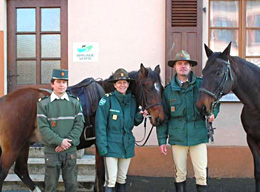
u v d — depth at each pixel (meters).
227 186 4.82
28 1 5.50
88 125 3.74
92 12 5.30
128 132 3.44
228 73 3.32
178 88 3.38
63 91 3.24
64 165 3.29
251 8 5.46
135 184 4.87
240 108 5.25
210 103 3.18
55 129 3.21
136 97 3.55
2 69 5.39
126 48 5.32
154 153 5.21
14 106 3.51
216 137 5.26
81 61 5.32
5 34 5.46
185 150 3.48
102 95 3.78
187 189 4.67
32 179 4.50
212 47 5.44
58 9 5.52
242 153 5.21
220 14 5.45
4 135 3.47
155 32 5.31
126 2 5.30
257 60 5.46
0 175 3.44
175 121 3.44
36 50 5.54
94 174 4.76
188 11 5.23
